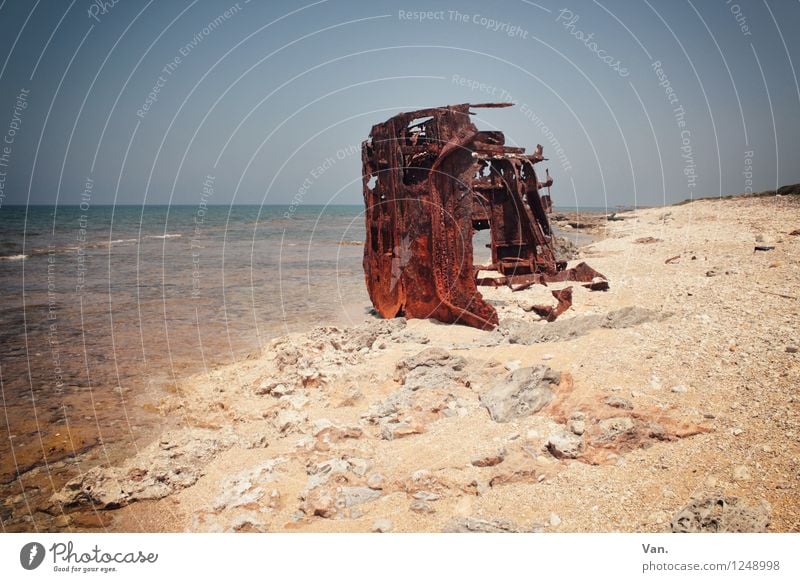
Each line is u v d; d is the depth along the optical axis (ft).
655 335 21.93
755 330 20.70
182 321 37.78
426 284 32.35
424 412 18.45
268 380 23.48
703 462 13.48
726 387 16.69
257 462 16.90
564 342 23.07
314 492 14.48
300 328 35.40
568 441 15.01
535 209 38.04
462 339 27.58
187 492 15.81
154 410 22.15
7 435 20.04
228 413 21.15
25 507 15.53
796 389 15.60
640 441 14.74
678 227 70.74
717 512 11.77
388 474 15.24
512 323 27.91
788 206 73.77
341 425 18.30
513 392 18.03
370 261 37.52
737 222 64.08
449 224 30.60
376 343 27.91
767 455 13.16
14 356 29.66
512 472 14.34
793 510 11.44
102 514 15.08
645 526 12.02
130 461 17.63
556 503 13.17
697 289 30.14
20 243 104.99
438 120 30.27
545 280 35.78
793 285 27.20
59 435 19.95
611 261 47.85
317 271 65.41
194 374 26.43
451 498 13.91
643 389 17.48
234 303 44.50
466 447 16.02
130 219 214.28
